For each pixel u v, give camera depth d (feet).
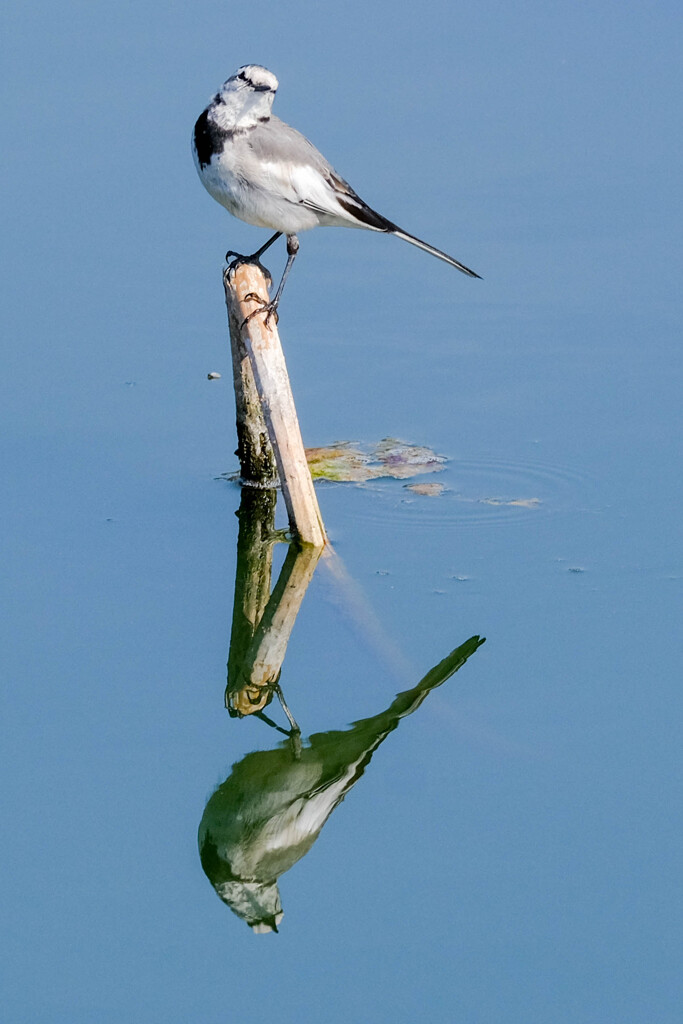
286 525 44.75
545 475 46.39
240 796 33.06
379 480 46.52
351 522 44.14
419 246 40.52
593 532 42.88
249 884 30.27
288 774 33.65
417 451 48.44
